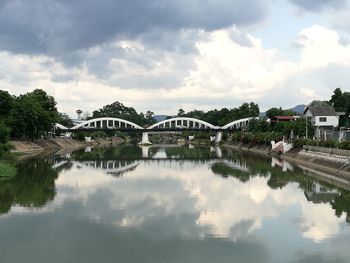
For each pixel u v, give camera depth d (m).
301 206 35.62
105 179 53.09
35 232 27.52
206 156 97.25
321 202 37.28
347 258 22.78
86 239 26.05
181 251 23.84
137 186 46.78
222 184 48.31
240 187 45.88
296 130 99.06
